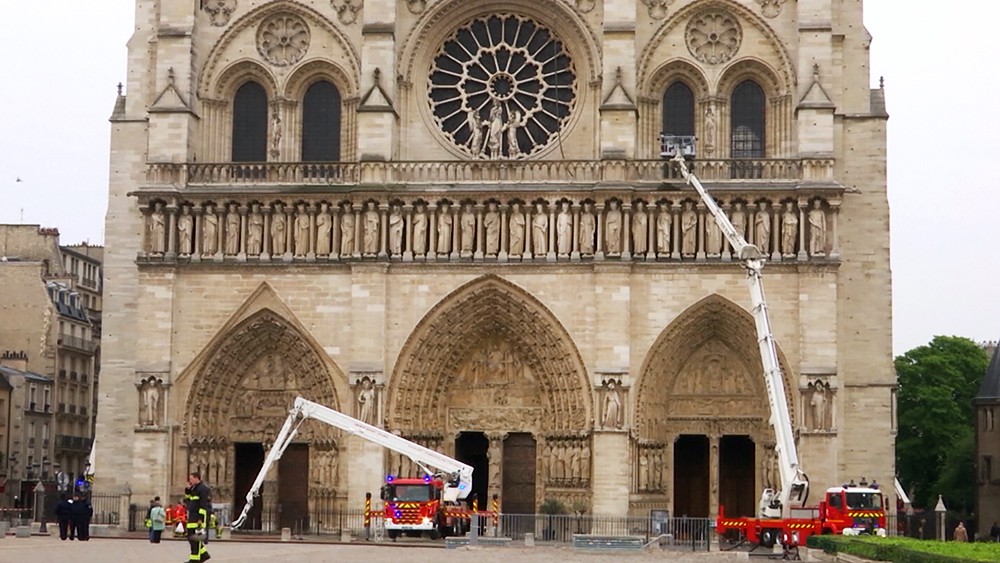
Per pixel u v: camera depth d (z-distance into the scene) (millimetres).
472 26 110000
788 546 86562
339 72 109250
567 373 103188
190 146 107375
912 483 156000
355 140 108188
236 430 107062
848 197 105500
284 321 105000
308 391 105750
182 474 104938
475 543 89375
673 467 105438
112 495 105750
